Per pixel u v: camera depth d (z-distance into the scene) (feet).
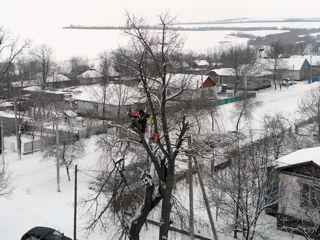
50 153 126.31
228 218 87.51
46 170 125.29
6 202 102.12
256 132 143.95
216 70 278.46
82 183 114.11
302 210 76.28
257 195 82.12
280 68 284.41
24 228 88.74
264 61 296.92
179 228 82.33
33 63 331.98
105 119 183.42
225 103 214.07
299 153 87.92
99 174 100.01
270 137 122.93
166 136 59.88
